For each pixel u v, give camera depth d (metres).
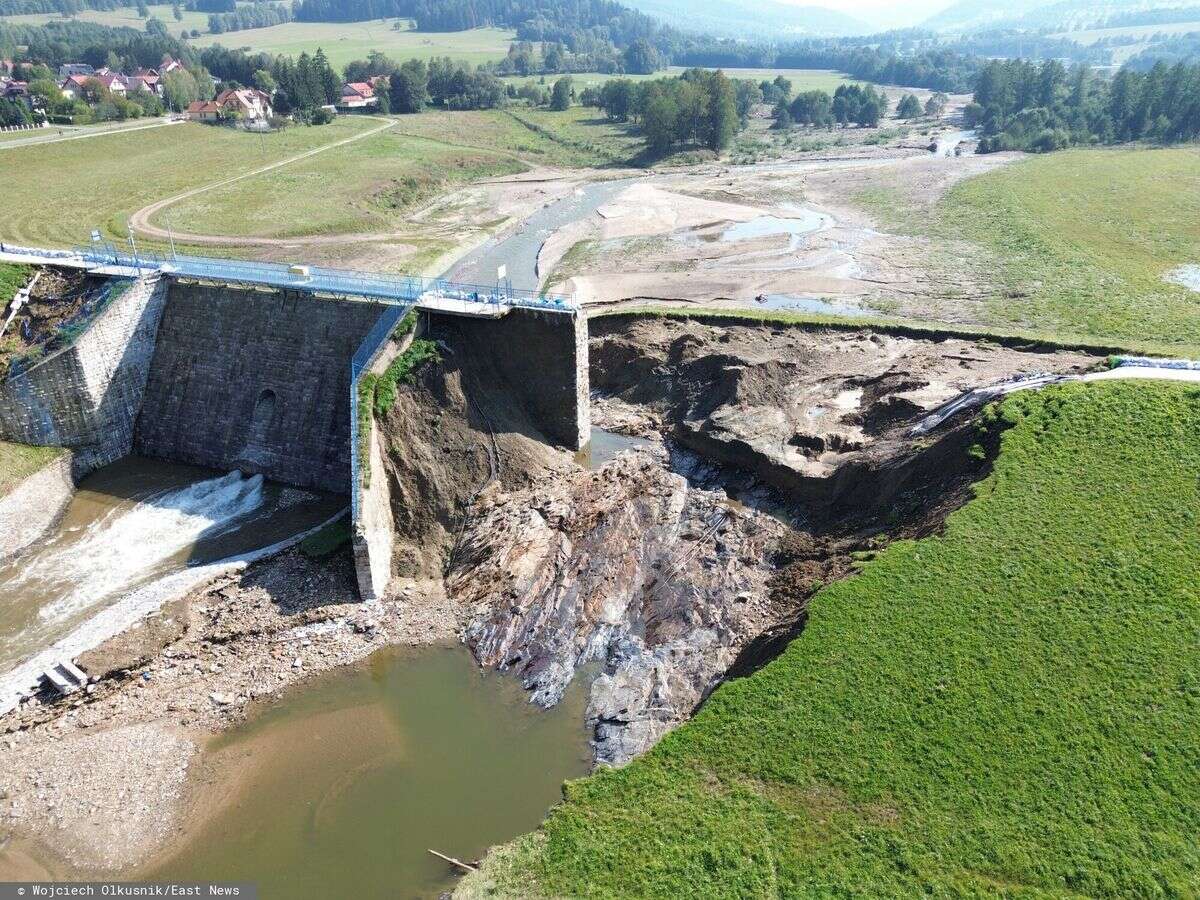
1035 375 61.06
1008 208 123.81
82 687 44.75
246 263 70.75
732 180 161.25
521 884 33.09
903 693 38.41
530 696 44.62
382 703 44.41
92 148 150.62
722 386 70.56
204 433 65.69
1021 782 34.19
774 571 52.50
